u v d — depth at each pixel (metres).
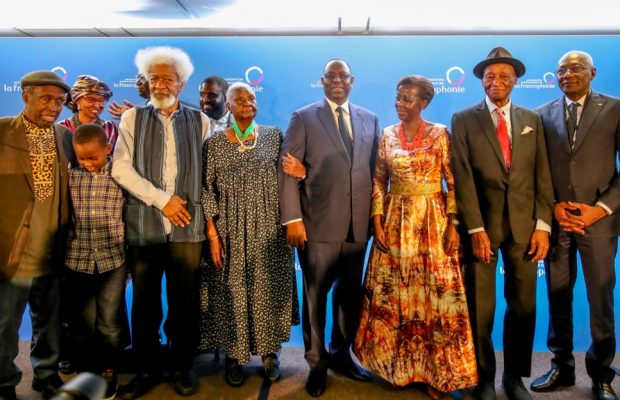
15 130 2.08
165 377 2.49
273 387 2.40
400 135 2.24
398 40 2.84
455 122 2.20
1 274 2.05
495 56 2.10
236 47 2.89
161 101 2.17
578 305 2.92
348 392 2.33
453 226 2.17
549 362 2.71
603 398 2.21
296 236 2.21
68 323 2.44
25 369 2.58
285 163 2.21
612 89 2.81
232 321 2.29
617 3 2.51
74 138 2.12
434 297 2.16
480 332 2.18
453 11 2.62
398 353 2.25
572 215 2.16
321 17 2.71
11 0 2.54
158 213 2.18
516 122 2.13
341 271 2.37
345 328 2.44
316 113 2.29
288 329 2.38
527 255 2.14
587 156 2.17
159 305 2.38
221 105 2.68
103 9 2.63
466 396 2.28
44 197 2.12
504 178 2.11
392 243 2.22
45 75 2.04
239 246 2.27
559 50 2.81
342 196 2.23
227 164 2.27
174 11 2.65
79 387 0.73
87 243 2.17
